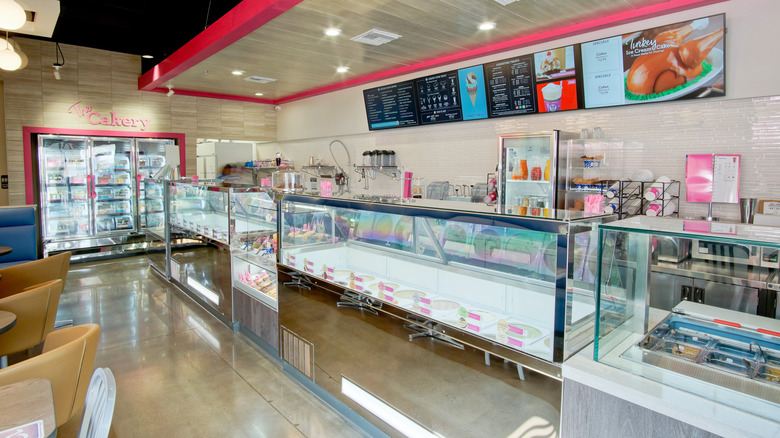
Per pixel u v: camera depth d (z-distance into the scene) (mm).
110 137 6969
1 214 4598
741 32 3090
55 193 6609
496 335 1788
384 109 5922
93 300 4871
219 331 3982
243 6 3734
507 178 4328
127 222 7273
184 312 4496
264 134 8500
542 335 1615
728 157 3197
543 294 1650
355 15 3641
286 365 3211
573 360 1437
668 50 3383
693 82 3291
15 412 1462
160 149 7582
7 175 6352
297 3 3305
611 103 3770
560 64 4016
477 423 1834
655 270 1587
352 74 5934
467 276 1964
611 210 3658
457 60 4875
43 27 4168
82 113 6715
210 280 4414
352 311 2564
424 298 2143
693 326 1513
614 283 1443
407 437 2191
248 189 3797
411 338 2178
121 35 5980
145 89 7055
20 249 4676
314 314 2889
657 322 1575
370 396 2420
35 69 6328
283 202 3234
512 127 4637
